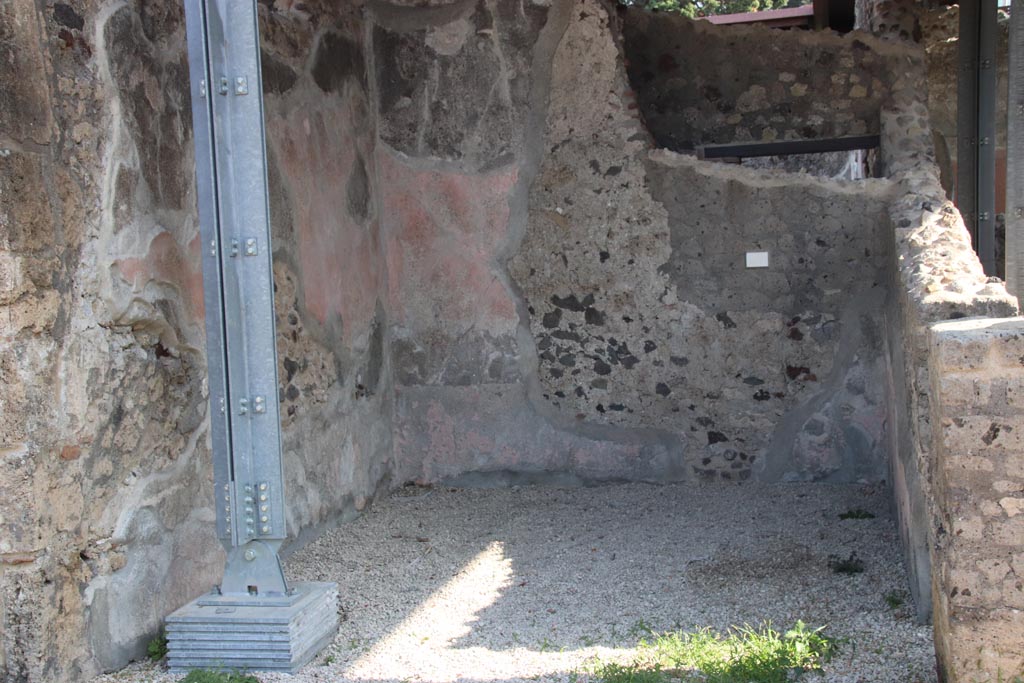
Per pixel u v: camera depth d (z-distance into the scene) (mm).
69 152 3242
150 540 3613
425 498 5793
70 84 3252
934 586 3053
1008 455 2678
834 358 5535
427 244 5902
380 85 5855
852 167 8961
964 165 6590
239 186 3365
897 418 4516
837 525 4914
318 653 3561
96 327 3348
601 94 5668
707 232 5609
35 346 3086
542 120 5750
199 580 3904
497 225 5840
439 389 5973
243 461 3459
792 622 3754
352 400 5461
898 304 4340
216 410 3443
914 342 3467
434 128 5832
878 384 5488
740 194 5547
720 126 6156
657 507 5395
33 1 3102
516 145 5777
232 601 3479
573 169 5738
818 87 6012
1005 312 3158
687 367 5703
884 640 3402
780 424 5633
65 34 3246
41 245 3104
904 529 4227
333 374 5238
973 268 3795
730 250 5594
